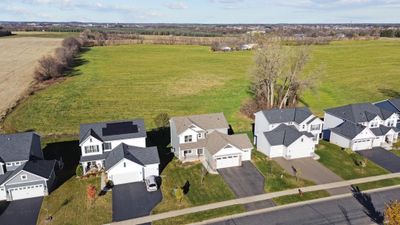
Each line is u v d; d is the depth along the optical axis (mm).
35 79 98562
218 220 35625
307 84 69250
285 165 48500
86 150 45750
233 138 50156
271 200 39375
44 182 40375
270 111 56312
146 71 116938
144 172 44281
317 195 40344
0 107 72375
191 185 42969
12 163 42250
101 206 38312
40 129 61281
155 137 59062
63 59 116938
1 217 36469
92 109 73750
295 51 69438
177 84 97875
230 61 136625
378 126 56844
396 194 40438
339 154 52250
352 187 42156
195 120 52688
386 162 49375
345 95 85812
